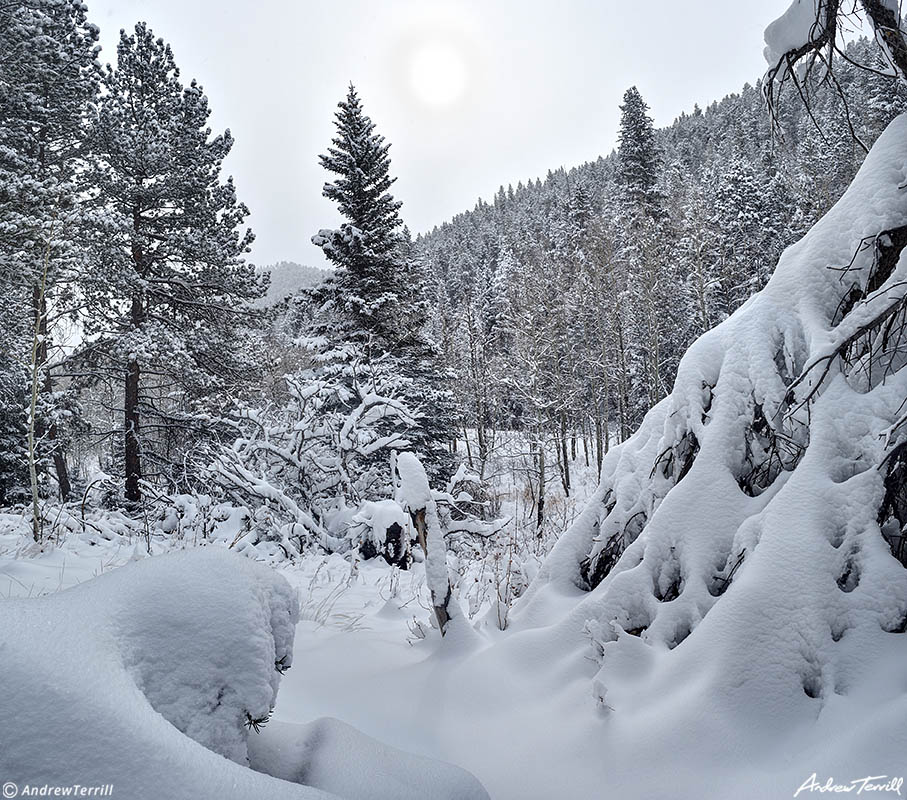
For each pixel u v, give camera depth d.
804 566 3.30
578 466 38.75
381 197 20.59
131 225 14.89
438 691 4.18
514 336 38.62
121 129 16.27
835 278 4.44
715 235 31.03
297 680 4.49
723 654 3.22
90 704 1.72
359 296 19.94
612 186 67.00
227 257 17.98
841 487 3.49
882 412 3.63
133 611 2.22
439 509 10.84
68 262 12.98
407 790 2.50
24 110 15.47
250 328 19.75
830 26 3.98
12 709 1.63
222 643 2.27
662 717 3.17
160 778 1.64
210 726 2.12
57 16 17.28
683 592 3.89
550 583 5.17
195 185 17.03
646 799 2.81
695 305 30.34
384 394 16.77
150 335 16.28
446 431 20.44
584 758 3.20
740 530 3.80
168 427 17.92
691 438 4.76
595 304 35.94
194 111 18.47
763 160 42.06
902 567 3.19
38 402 15.12
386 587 8.00
